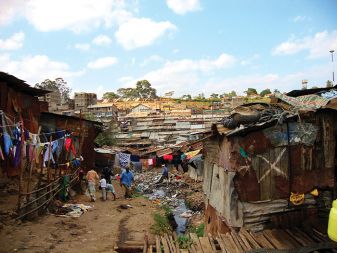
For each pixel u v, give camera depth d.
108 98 121.88
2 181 13.95
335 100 8.88
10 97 14.83
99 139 38.06
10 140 9.98
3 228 9.75
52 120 21.25
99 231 11.10
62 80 79.94
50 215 12.34
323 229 8.19
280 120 8.52
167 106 81.62
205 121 50.09
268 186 8.70
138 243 9.04
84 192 18.47
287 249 7.07
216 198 10.48
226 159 9.15
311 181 8.89
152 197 20.73
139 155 35.31
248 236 8.09
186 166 29.19
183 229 14.40
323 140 8.98
